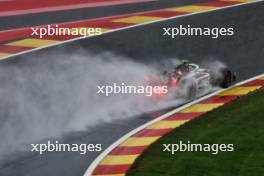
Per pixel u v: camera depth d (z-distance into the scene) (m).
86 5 85.62
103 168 52.12
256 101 64.19
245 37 77.88
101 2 86.88
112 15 82.44
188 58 72.25
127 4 86.19
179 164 52.88
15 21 80.06
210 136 57.47
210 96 65.06
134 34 77.06
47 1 87.00
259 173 52.00
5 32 77.00
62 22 80.00
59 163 52.78
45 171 51.59
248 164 53.34
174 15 82.44
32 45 73.25
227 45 75.81
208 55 73.31
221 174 51.75
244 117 61.00
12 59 69.56
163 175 51.16
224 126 59.25
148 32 77.62
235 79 68.25
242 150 55.44
